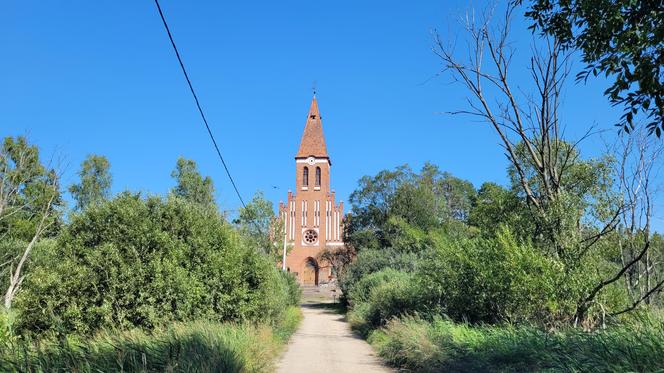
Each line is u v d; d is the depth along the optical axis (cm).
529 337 977
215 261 1408
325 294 6756
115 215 1292
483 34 1515
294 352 1557
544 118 1447
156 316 1220
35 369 678
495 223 1548
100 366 703
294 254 7644
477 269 1384
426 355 1118
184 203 1430
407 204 5819
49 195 2433
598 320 1243
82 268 1202
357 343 1872
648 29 575
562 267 1251
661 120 575
